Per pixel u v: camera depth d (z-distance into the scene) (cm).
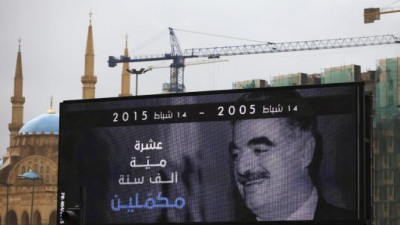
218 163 5453
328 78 18300
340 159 5209
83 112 5762
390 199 16950
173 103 5572
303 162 5284
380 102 17662
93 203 5694
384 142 17288
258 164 5375
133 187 5619
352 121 5203
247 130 5403
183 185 5512
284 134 5334
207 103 5497
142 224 5581
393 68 17550
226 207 5422
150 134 5603
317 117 5269
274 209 5319
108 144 5694
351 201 5169
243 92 5438
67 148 5784
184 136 5531
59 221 5753
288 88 5344
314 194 5247
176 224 5516
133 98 5659
